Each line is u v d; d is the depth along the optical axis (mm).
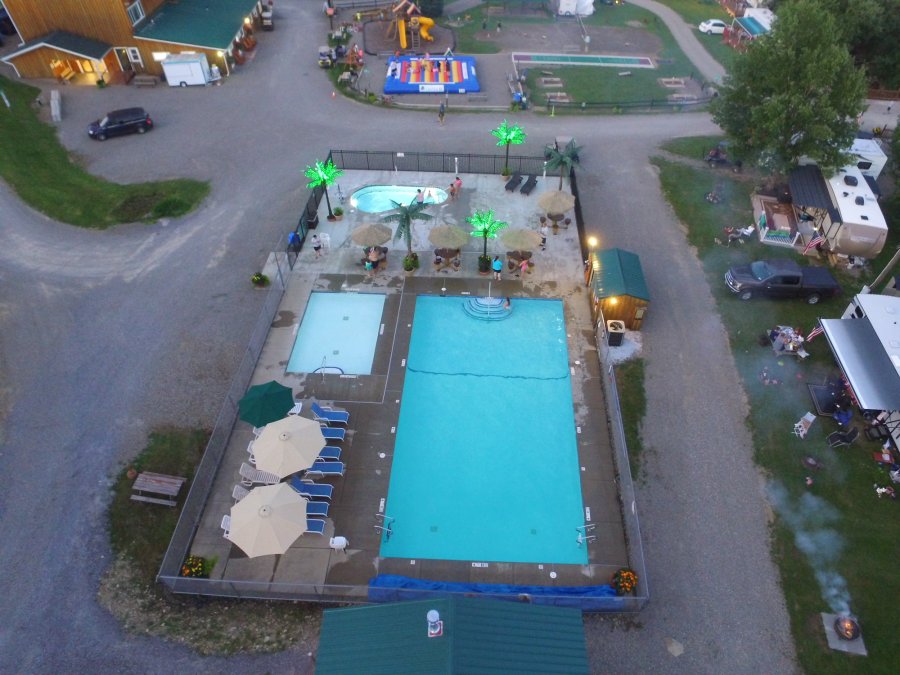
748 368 31766
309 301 34781
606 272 33562
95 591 22625
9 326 32625
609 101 58156
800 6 39125
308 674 20562
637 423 28906
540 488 26578
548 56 67688
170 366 30875
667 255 38875
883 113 55125
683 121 54594
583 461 27312
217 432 27250
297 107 55000
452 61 64125
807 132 39156
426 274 36500
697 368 31688
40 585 22688
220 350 31828
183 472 26438
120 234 39406
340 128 51906
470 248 38344
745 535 24812
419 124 52812
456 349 32500
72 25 55281
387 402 29359
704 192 44656
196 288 35531
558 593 22359
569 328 33219
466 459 27562
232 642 21344
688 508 25656
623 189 44906
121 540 24188
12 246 37625
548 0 83375
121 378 30203
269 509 21953
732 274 35875
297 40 68438
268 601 22688
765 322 34406
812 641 21719
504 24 76438
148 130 50344
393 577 22938
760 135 40844
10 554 23484
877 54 54312
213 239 39219
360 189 43469
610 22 78438
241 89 57812
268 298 33281
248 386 29906
